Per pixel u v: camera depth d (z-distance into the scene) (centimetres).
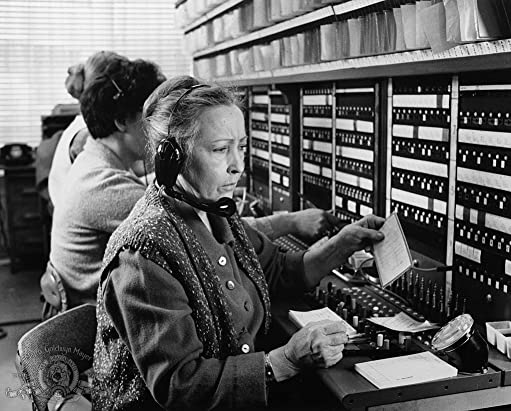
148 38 565
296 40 244
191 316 154
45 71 553
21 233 521
